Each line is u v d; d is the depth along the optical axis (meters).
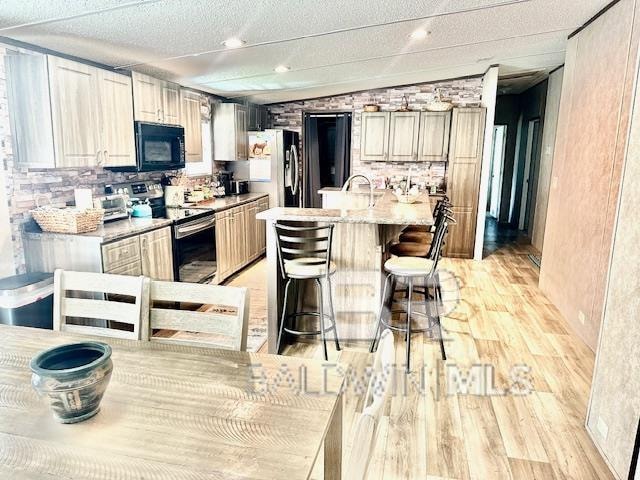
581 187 3.67
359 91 6.73
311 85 5.74
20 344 1.56
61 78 2.99
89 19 2.57
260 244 6.05
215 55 3.65
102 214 3.36
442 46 4.14
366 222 2.95
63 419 1.08
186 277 4.09
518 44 4.41
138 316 1.72
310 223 3.31
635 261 1.89
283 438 1.04
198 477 0.91
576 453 2.15
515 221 8.67
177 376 1.34
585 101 3.68
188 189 5.24
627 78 2.87
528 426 2.36
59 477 0.91
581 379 2.87
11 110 2.97
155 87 4.11
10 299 2.62
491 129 5.84
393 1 2.75
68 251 3.08
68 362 1.16
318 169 7.20
